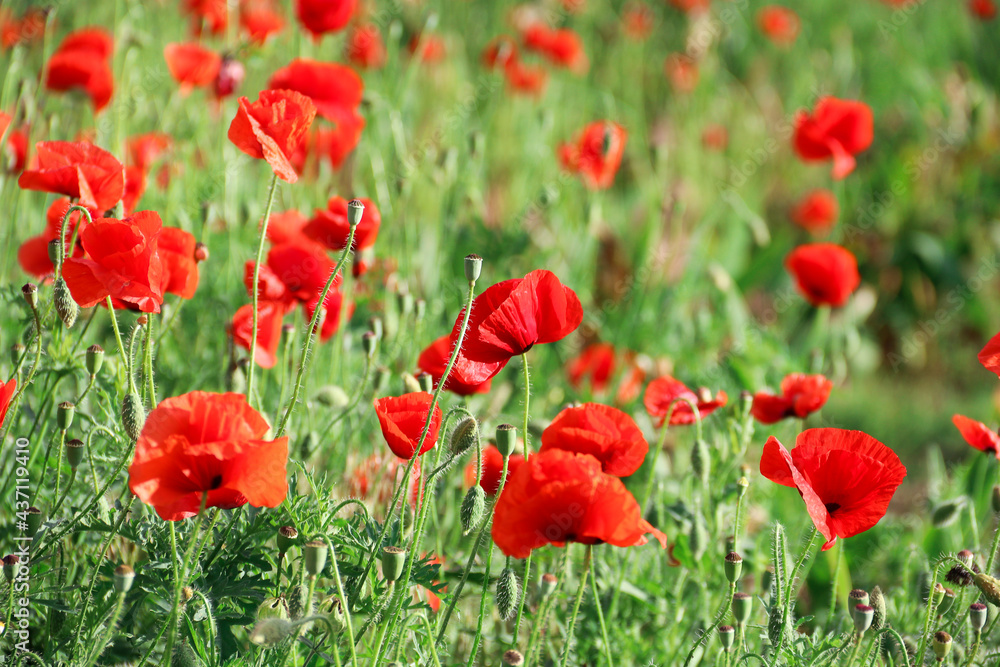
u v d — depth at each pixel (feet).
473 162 18.62
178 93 18.45
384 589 8.68
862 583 14.46
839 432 8.46
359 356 15.48
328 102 13.82
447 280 18.08
